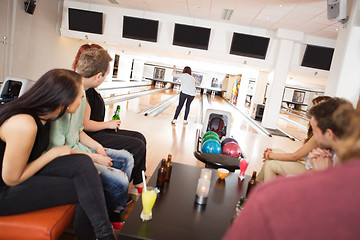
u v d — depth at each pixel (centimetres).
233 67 830
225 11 481
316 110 94
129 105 630
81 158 96
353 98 314
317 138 97
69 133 117
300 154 147
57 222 88
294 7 404
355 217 28
